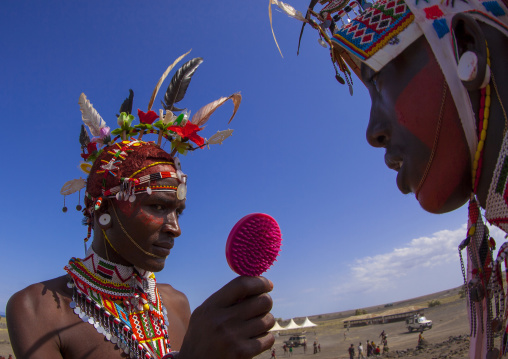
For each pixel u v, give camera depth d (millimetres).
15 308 1683
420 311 59281
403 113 1181
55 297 1756
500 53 1035
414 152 1163
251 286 1043
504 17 1063
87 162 2232
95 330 1747
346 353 36750
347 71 1617
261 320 1048
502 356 1006
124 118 2203
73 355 1678
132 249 1848
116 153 1933
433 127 1127
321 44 1631
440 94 1119
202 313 1055
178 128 2201
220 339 1007
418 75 1159
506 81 1010
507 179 970
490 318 1104
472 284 1146
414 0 1156
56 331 1668
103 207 1929
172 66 2541
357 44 1283
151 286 2062
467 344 20375
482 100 1042
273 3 1695
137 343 1799
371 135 1285
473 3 1104
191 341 1042
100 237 1921
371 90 1348
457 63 1064
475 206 1164
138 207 1844
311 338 56375
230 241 1048
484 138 1042
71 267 1861
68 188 2139
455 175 1113
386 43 1215
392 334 44375
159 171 1900
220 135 2359
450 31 1095
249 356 1009
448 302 62344
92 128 2287
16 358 1605
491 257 1138
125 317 1852
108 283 1874
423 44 1164
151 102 2418
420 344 26234
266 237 1071
